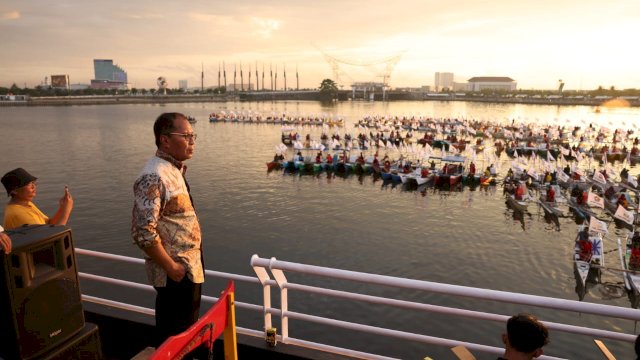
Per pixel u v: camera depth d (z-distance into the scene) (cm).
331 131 10269
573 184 4694
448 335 1984
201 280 377
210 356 338
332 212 3950
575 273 2662
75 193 4475
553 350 1864
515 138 8238
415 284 399
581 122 12875
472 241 3219
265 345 497
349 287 2456
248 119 12338
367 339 1944
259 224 3612
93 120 13012
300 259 2903
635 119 14325
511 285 2528
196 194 4575
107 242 3156
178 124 350
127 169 5703
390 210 4019
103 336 570
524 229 3478
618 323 2108
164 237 349
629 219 2800
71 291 387
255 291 2395
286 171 5716
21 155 6819
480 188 4847
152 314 562
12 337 343
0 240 322
